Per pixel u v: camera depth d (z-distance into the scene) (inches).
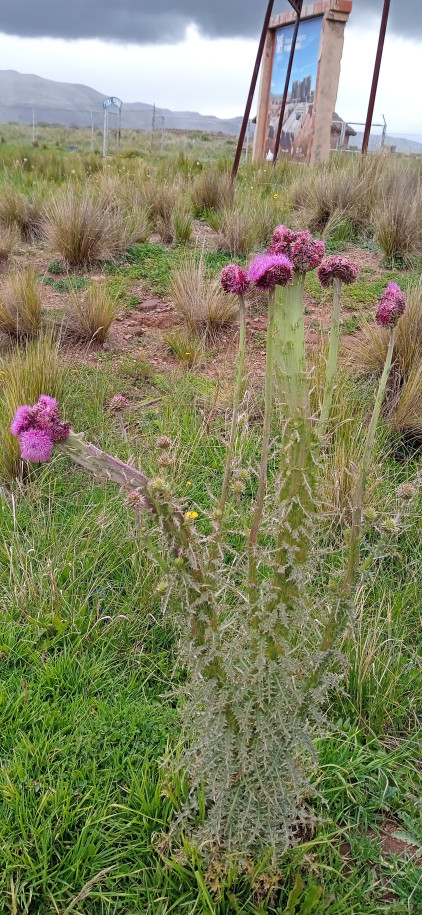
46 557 114.7
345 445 137.3
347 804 84.4
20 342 189.9
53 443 54.4
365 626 105.0
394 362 168.4
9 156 486.3
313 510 61.2
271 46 585.0
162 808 79.4
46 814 77.9
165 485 56.9
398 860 78.4
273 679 64.7
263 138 608.4
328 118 495.8
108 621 106.7
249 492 134.5
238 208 275.1
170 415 155.5
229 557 116.5
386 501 127.8
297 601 63.8
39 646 102.2
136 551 115.3
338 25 474.9
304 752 83.3
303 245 52.7
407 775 87.9
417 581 116.5
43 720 88.9
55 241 243.8
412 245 246.1
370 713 93.2
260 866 69.8
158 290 227.6
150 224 287.7
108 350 190.7
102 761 85.1
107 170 413.7
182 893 73.0
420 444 153.7
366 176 311.0
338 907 71.4
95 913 71.8
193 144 1102.4
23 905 70.9
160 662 99.7
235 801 70.6
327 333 190.4
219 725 65.4
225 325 203.0
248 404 157.4
